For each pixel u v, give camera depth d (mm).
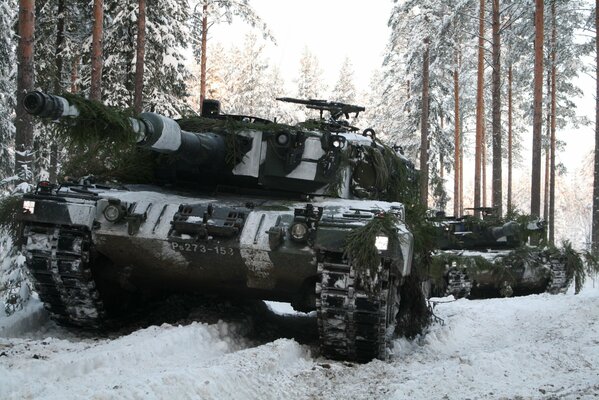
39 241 8352
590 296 13336
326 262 7812
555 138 43344
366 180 10203
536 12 25172
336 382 6688
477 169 33812
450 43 36219
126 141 7066
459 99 43812
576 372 6898
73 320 8992
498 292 17734
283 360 7328
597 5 27797
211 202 8820
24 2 15516
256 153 9453
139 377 5484
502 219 18844
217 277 8680
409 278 10070
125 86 26188
